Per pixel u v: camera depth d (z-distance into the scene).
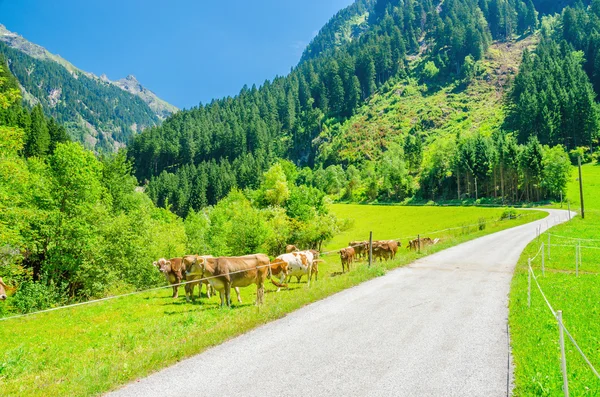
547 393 6.55
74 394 6.98
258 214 47.50
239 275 16.14
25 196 29.88
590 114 130.88
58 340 12.89
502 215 74.25
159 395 6.90
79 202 31.94
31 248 29.11
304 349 9.07
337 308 12.91
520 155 107.12
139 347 10.08
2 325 16.38
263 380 7.41
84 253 29.33
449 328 10.61
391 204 127.44
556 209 82.94
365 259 36.66
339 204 126.38
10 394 7.22
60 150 33.12
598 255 25.81
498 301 13.88
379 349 9.00
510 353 8.74
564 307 12.25
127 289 29.30
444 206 103.88
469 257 26.53
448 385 7.12
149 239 35.41
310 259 22.00
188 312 16.05
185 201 144.75
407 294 14.95
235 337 10.16
